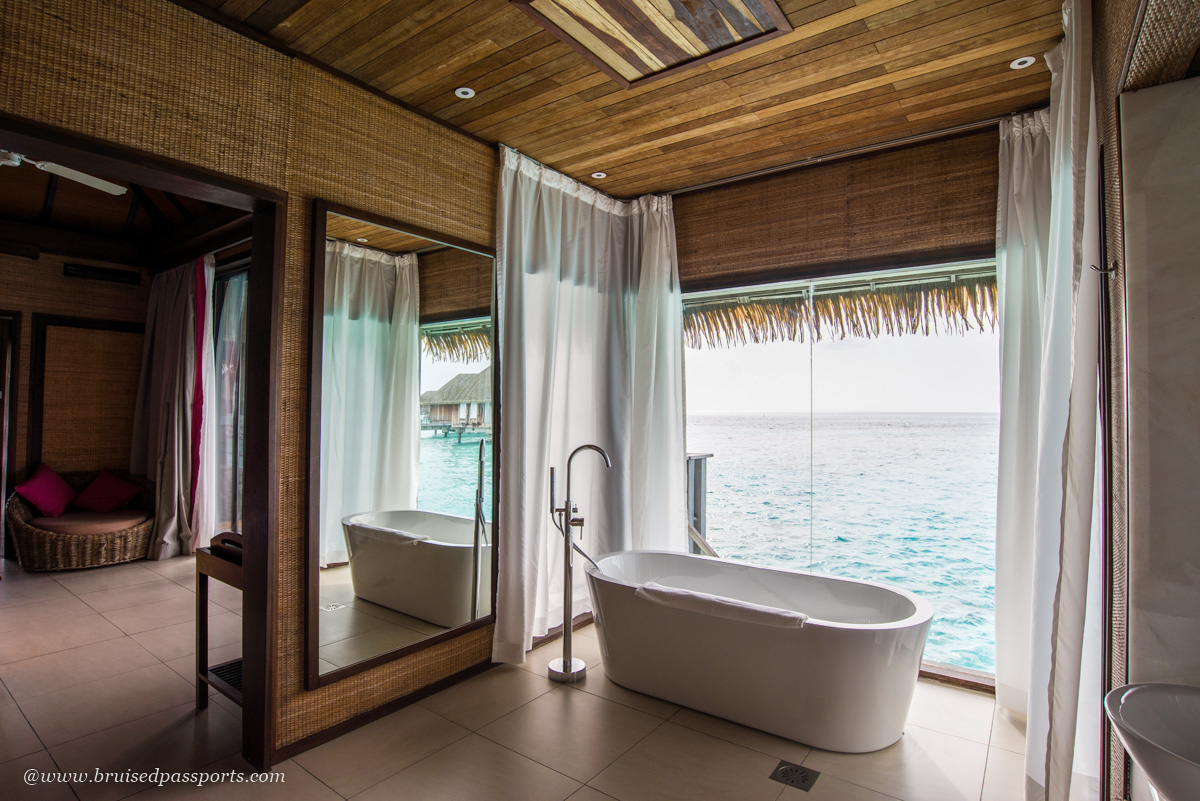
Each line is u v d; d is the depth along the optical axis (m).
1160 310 1.43
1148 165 1.46
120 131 1.84
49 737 2.35
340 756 2.27
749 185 3.51
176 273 5.01
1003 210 2.71
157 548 4.86
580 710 2.63
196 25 2.02
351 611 2.50
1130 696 1.24
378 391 2.62
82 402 5.13
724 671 2.52
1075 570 1.67
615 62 2.35
